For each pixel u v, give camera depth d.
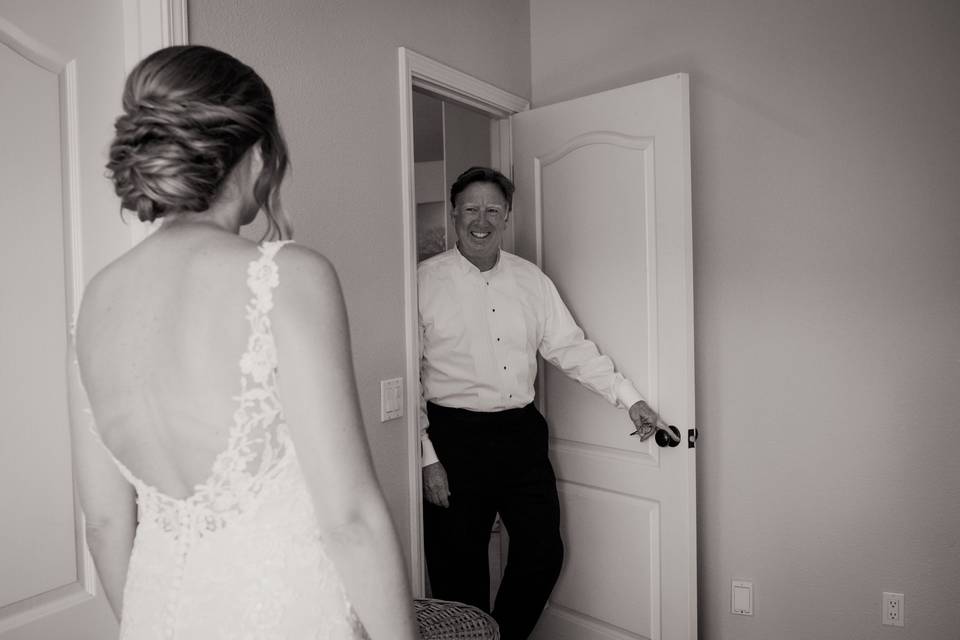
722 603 2.41
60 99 1.29
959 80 2.04
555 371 2.54
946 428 2.09
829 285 2.22
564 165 2.46
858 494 2.21
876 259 2.16
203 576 0.76
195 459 0.75
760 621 2.36
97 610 1.37
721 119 2.37
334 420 0.73
